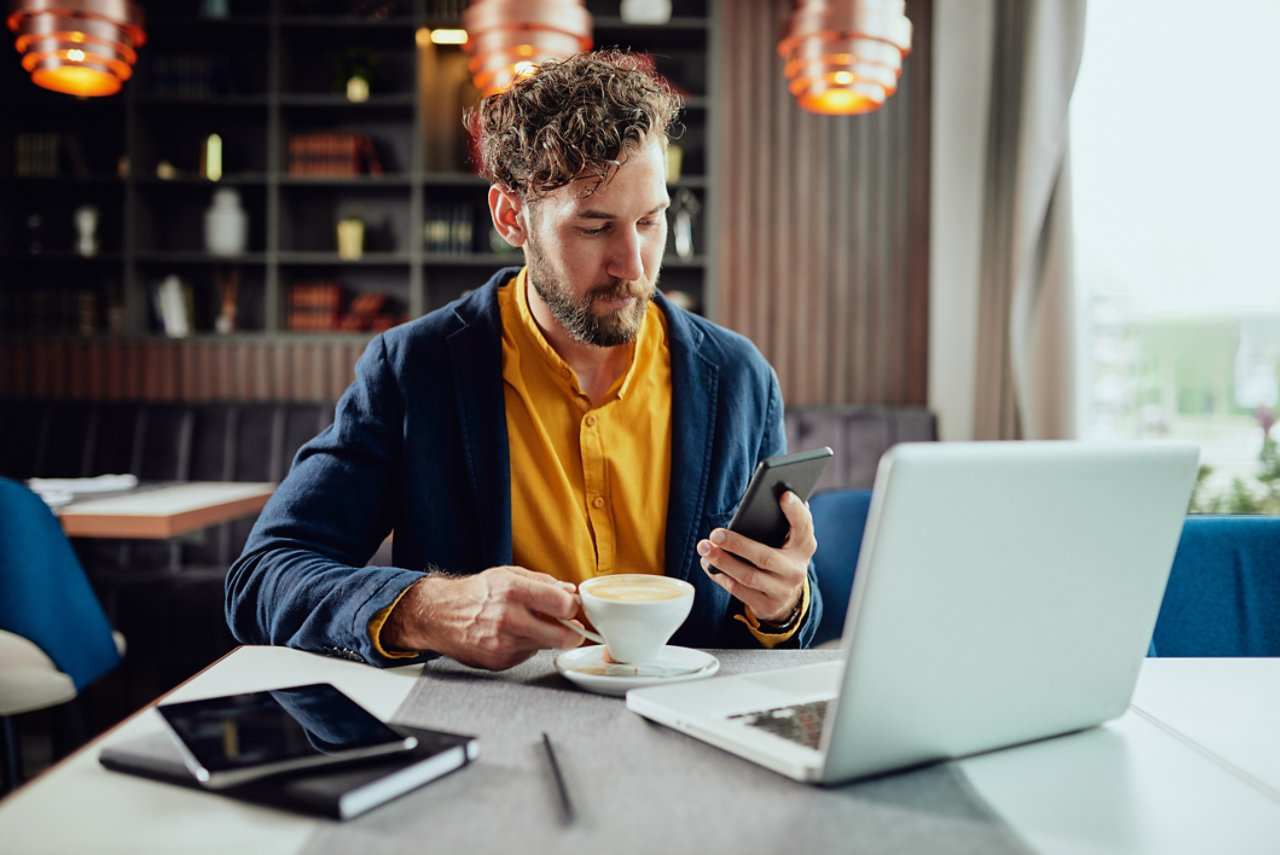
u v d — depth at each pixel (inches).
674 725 27.2
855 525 62.7
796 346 151.1
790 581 34.6
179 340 149.6
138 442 138.3
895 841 20.7
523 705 29.5
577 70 41.1
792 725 26.1
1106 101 135.9
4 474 137.6
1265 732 29.1
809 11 90.1
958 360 147.8
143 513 81.7
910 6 147.4
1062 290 126.5
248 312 160.2
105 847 19.8
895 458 20.9
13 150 155.9
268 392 149.6
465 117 52.2
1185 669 36.6
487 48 85.0
